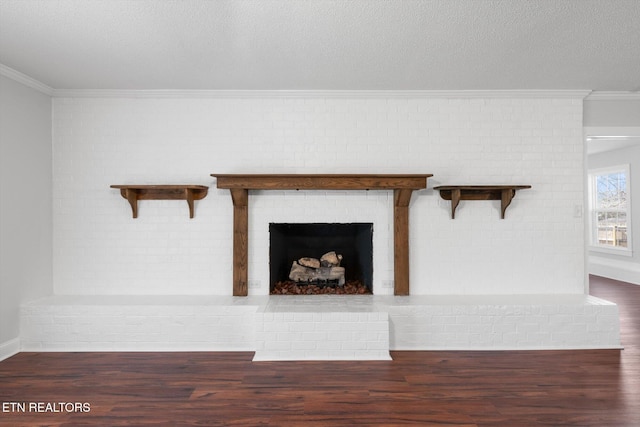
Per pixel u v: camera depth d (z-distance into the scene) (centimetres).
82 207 399
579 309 358
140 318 357
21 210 358
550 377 297
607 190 764
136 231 402
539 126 404
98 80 366
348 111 404
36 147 376
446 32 270
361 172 403
